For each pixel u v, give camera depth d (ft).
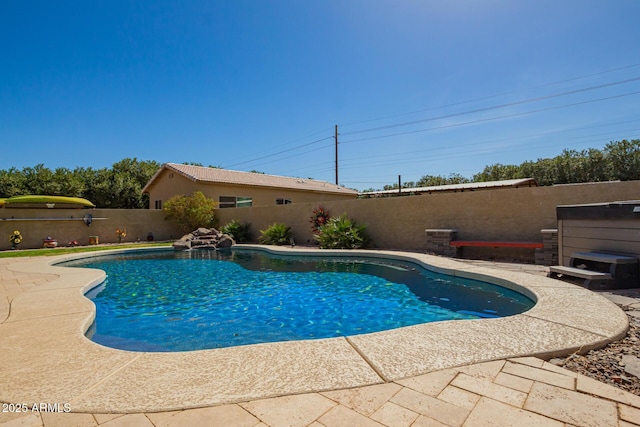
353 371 8.17
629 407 6.48
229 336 15.25
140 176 113.29
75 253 40.42
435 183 148.87
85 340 10.93
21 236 48.47
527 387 7.30
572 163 102.63
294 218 50.57
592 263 19.36
